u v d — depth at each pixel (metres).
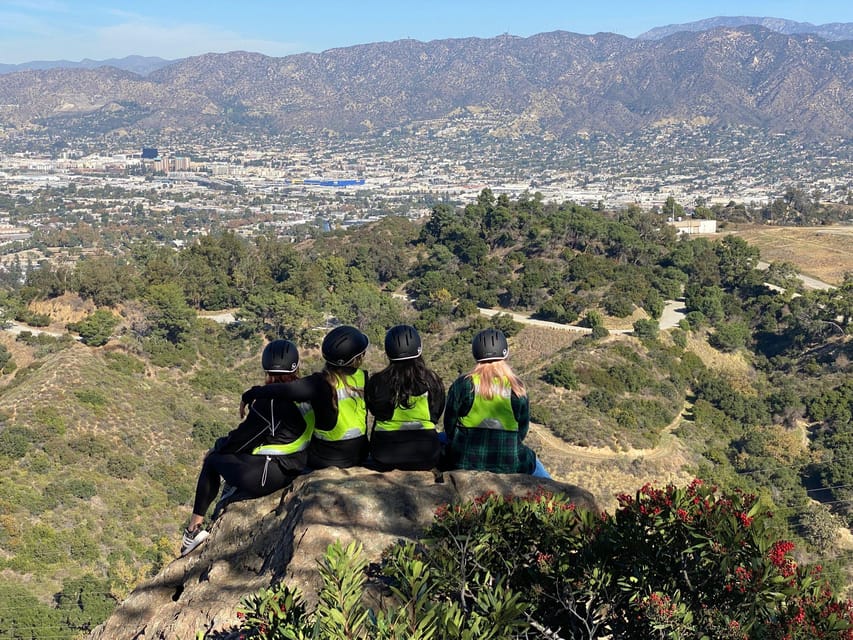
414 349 5.47
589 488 45.94
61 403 47.97
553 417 54.91
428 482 5.34
